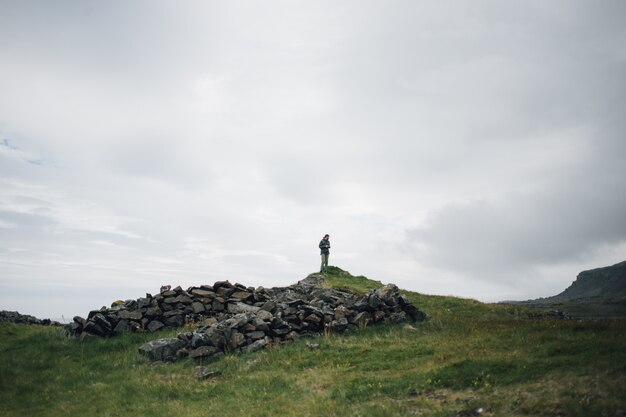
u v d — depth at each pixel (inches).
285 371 706.8
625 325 734.5
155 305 1050.7
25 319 1306.6
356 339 864.9
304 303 1024.9
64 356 876.0
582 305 2768.2
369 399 545.0
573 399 442.3
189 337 868.0
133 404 632.4
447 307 1282.0
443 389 541.6
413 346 768.9
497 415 447.5
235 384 668.7
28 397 700.0
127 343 922.7
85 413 617.0
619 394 434.0
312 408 536.1
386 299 1029.2
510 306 1330.0
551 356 585.0
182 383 693.9
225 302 1093.1
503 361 579.8
